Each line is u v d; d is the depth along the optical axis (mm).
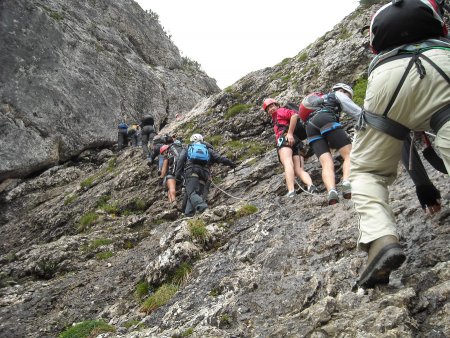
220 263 5609
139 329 5117
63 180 17938
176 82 29844
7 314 7367
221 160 8961
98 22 28203
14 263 9594
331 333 3354
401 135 3180
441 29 3229
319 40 14734
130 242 9469
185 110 28328
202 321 4414
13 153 17953
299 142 7543
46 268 9062
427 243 3973
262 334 3822
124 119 22875
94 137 20734
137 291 6266
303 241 5207
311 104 6277
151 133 15367
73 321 6590
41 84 19844
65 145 19641
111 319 6047
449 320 3074
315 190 6906
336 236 4969
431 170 5305
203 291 5184
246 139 12562
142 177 12867
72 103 20609
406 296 3352
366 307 3436
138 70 26719
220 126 13609
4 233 13961
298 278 4504
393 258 3033
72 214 12766
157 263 6211
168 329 4672
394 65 3064
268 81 14766
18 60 19500
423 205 3902
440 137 2932
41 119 19234
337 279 4086
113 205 12000
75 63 21984
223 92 15656
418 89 2959
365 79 11445
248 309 4344
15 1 20203
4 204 16875
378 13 3334
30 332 6691
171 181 10633
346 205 5680
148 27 32938
